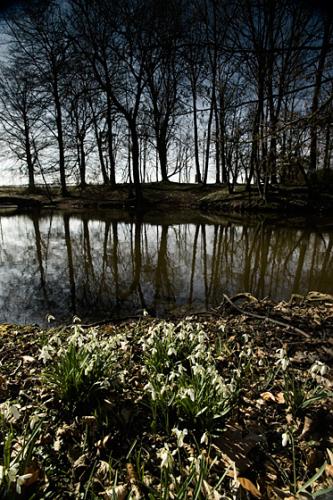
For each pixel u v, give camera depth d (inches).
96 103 605.9
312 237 459.5
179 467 79.6
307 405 101.5
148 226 586.6
